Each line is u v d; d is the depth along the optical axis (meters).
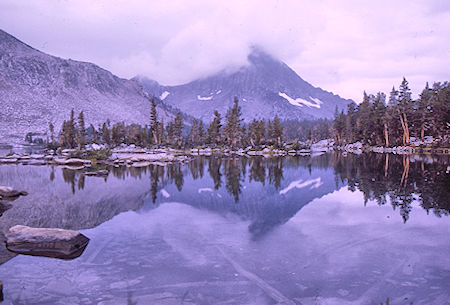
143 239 8.53
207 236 8.80
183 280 5.91
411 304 4.97
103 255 7.25
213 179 23.59
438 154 55.47
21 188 18.36
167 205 13.47
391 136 91.38
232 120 106.94
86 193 16.66
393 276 6.04
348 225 9.91
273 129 111.12
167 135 134.38
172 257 7.11
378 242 8.16
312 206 13.05
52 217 11.07
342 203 13.55
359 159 46.25
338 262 6.78
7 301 5.12
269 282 5.82
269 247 7.83
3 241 8.17
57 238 7.87
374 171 27.20
